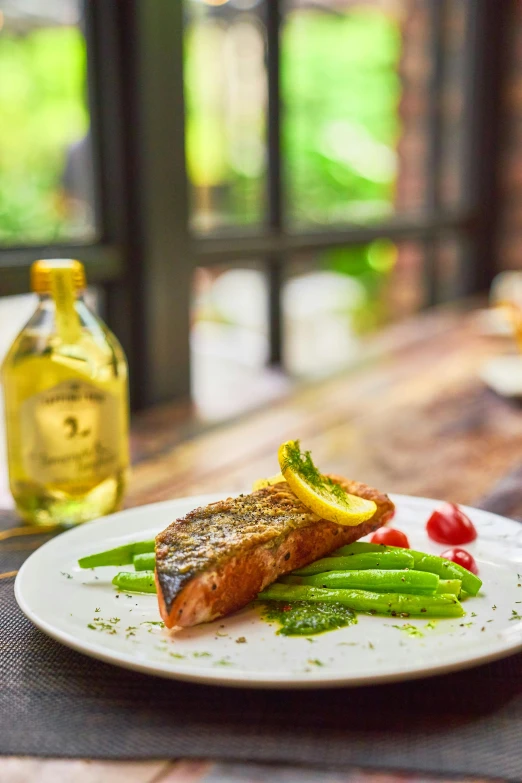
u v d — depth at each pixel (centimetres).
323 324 195
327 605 56
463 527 64
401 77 201
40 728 49
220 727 49
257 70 139
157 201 111
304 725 49
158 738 48
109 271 109
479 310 199
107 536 65
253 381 133
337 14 170
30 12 117
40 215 121
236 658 51
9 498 80
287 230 144
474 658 50
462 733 48
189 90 128
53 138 121
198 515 58
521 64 221
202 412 112
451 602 55
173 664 49
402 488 82
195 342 165
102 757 47
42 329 70
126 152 109
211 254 123
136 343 114
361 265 204
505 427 101
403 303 217
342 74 174
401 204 207
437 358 142
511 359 127
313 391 121
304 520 58
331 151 173
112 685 52
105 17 105
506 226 233
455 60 219
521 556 62
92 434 71
